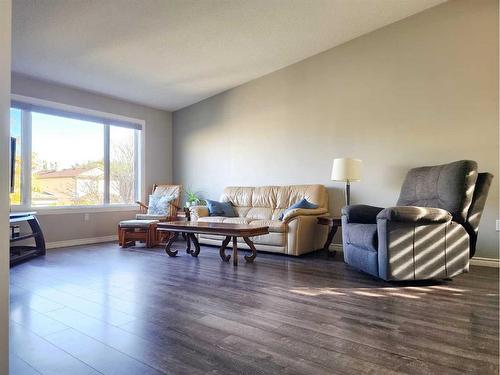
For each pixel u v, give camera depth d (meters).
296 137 4.90
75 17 3.29
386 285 2.73
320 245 4.38
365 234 2.92
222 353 1.56
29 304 2.28
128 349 1.60
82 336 1.75
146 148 6.12
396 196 4.04
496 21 3.45
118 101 5.70
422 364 1.45
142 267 3.44
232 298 2.39
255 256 3.73
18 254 3.95
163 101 5.95
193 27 3.69
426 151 3.83
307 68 4.79
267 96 5.20
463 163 2.85
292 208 4.30
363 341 1.68
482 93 3.51
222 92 5.76
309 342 1.67
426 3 3.73
